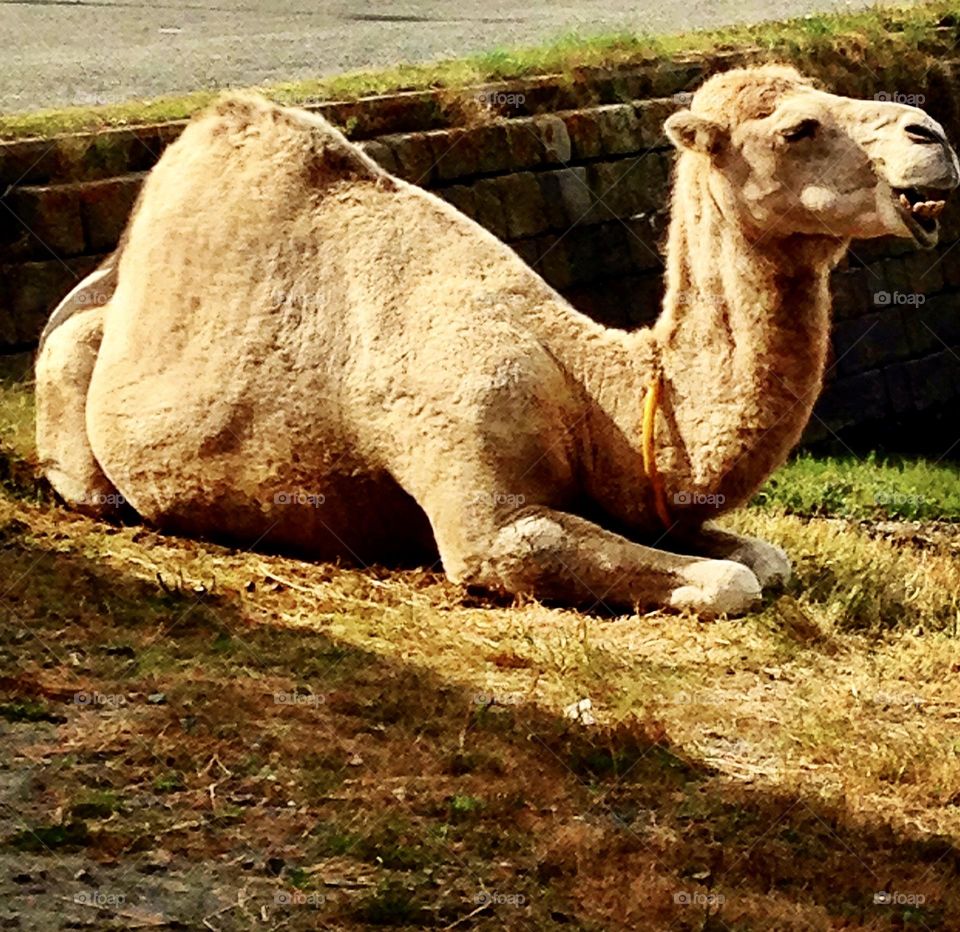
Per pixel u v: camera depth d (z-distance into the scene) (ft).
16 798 17.74
